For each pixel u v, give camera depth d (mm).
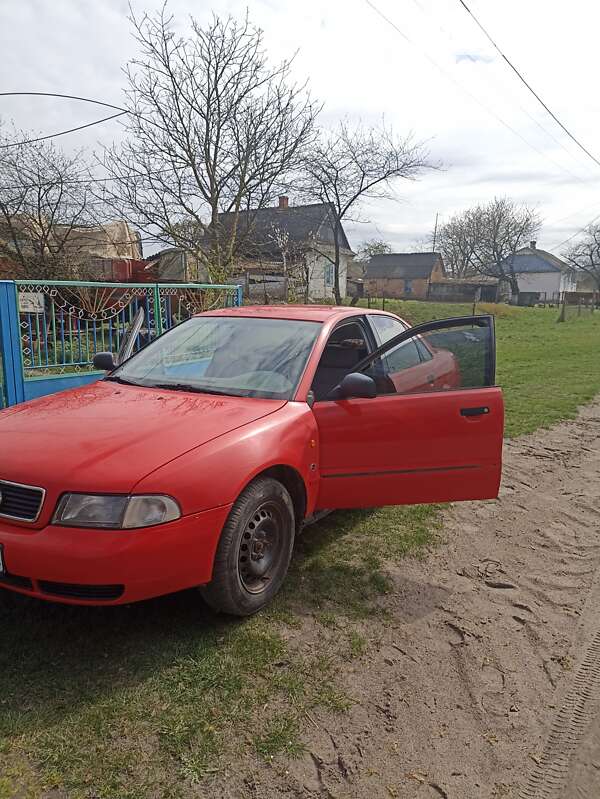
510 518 5066
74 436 3018
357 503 3803
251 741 2436
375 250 74500
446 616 3486
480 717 2689
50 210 15055
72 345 7512
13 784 2166
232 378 3879
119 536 2637
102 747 2348
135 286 8117
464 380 3936
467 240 76938
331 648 3080
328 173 24156
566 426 8461
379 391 3938
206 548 2889
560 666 3098
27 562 2645
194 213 16812
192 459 2893
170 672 2791
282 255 23141
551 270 78375
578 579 4059
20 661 2818
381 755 2430
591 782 2377
